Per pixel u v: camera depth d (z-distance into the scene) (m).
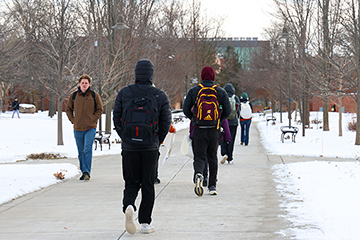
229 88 21.11
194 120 13.59
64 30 34.69
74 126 17.17
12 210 12.20
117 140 37.09
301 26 35.91
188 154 16.12
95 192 14.59
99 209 12.05
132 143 9.24
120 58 41.28
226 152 21.45
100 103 17.12
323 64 35.34
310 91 39.75
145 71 9.60
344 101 93.19
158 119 9.55
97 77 38.22
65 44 36.28
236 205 12.30
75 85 34.41
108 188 15.32
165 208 12.01
